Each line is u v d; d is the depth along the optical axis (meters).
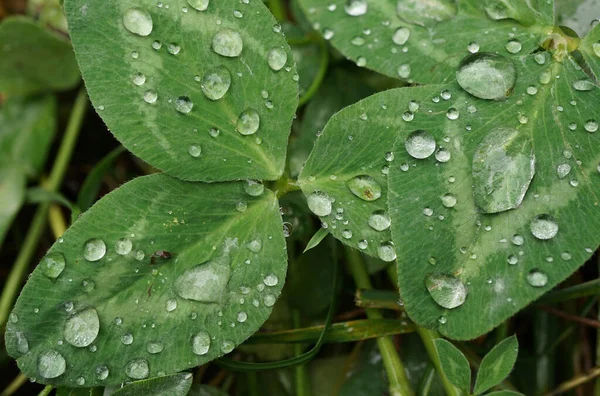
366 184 0.15
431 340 0.16
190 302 0.15
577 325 0.17
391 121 0.15
